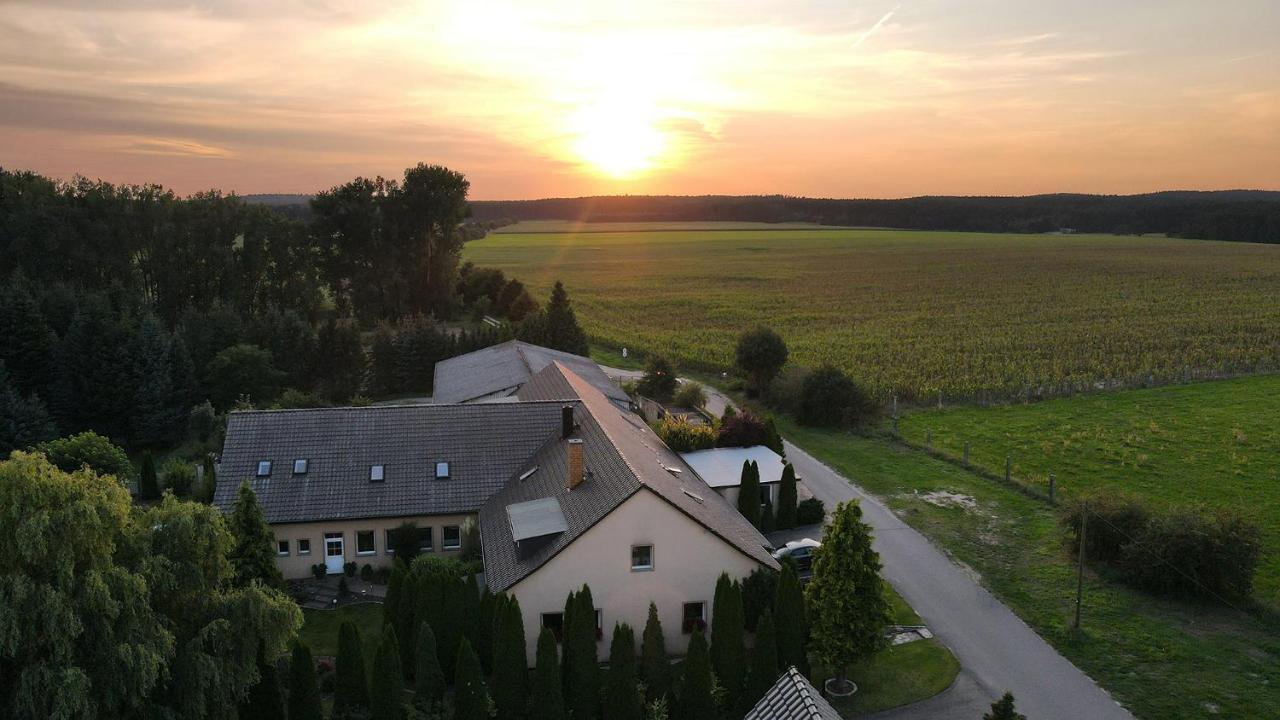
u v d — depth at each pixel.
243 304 108.00
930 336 106.88
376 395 82.75
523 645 29.59
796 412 70.94
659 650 30.91
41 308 75.38
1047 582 41.81
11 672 23.31
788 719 21.30
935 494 53.88
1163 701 32.12
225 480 42.62
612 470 36.66
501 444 45.84
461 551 42.06
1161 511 44.47
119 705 24.55
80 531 23.64
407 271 123.69
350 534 42.12
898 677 33.88
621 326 120.19
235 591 28.06
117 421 64.75
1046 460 60.38
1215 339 100.56
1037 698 32.47
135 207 100.88
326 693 32.59
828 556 32.34
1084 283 157.88
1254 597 39.44
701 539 34.53
